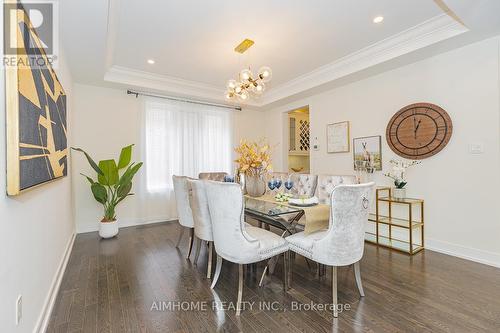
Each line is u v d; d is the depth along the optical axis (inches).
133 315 69.6
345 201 68.4
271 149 226.2
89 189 155.9
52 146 73.7
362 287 82.8
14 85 43.1
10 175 42.4
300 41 118.6
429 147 118.8
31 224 57.3
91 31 92.9
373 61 128.9
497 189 100.1
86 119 155.3
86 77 143.3
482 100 103.3
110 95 163.2
